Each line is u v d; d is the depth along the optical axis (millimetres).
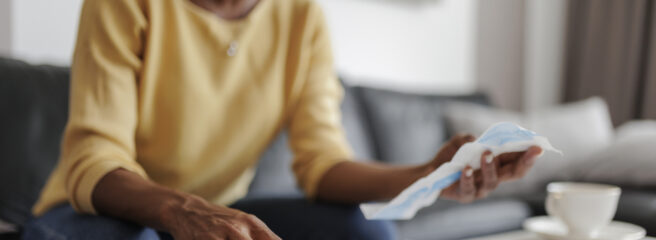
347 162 1019
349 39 2746
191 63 983
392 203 770
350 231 911
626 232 1081
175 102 973
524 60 3746
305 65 1125
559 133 2438
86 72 845
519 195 2125
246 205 1021
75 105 825
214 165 1051
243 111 1055
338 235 912
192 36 993
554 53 3736
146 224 709
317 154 1058
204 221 650
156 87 968
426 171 883
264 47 1079
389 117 2416
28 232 831
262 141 1116
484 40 3516
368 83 2643
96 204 743
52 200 925
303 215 947
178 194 710
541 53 3715
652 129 2381
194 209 677
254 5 1070
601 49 3506
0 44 1807
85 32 870
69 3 1924
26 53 1822
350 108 2256
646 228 1697
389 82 2936
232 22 1036
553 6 3727
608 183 2207
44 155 1388
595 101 2693
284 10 1102
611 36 3441
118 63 876
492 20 3559
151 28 928
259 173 1845
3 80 1390
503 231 1843
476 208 1845
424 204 844
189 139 991
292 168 1113
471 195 843
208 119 1014
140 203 708
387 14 2916
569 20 3691
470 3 3338
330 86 1161
